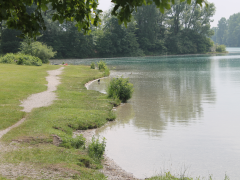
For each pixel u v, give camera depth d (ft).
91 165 24.35
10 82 73.15
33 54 170.71
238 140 33.32
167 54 349.00
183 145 31.71
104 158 27.78
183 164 26.13
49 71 115.75
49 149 25.85
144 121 43.55
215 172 24.23
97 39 305.32
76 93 65.10
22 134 30.19
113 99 58.85
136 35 340.39
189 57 279.28
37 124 35.22
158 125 40.96
